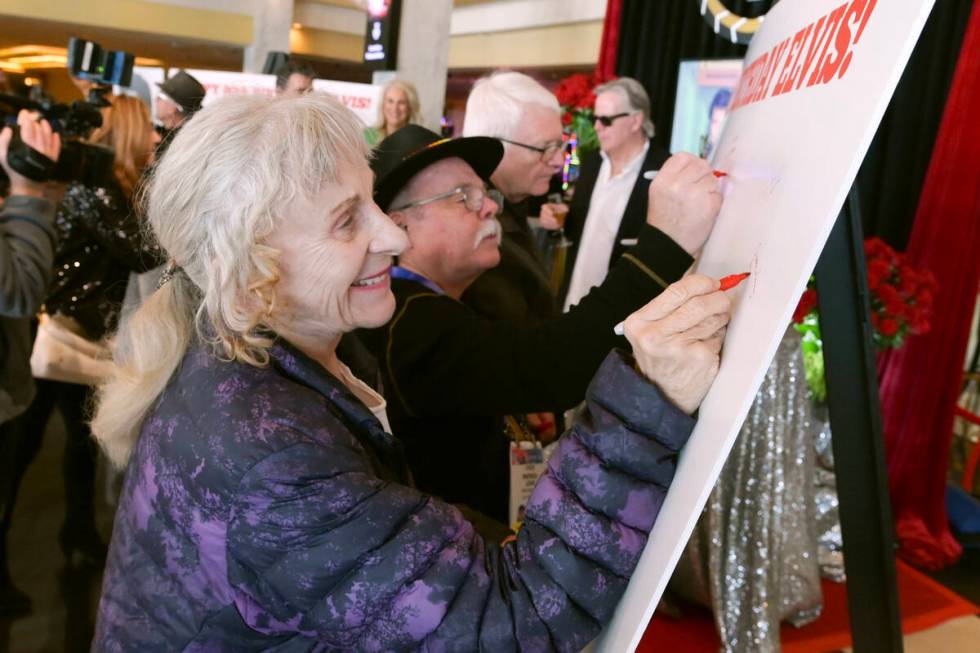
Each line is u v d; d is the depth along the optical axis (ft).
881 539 2.98
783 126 2.53
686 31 16.46
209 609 2.48
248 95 2.74
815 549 8.42
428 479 4.86
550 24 27.14
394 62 20.54
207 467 2.40
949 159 10.70
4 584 8.50
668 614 8.48
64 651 7.86
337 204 2.67
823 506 9.50
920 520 10.98
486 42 30.68
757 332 2.12
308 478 2.37
